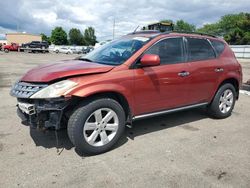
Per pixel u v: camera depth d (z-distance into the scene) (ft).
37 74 11.98
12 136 14.08
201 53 16.33
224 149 13.12
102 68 12.15
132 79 12.75
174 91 14.70
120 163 11.48
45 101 11.06
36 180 10.02
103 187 9.68
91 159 11.79
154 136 14.64
